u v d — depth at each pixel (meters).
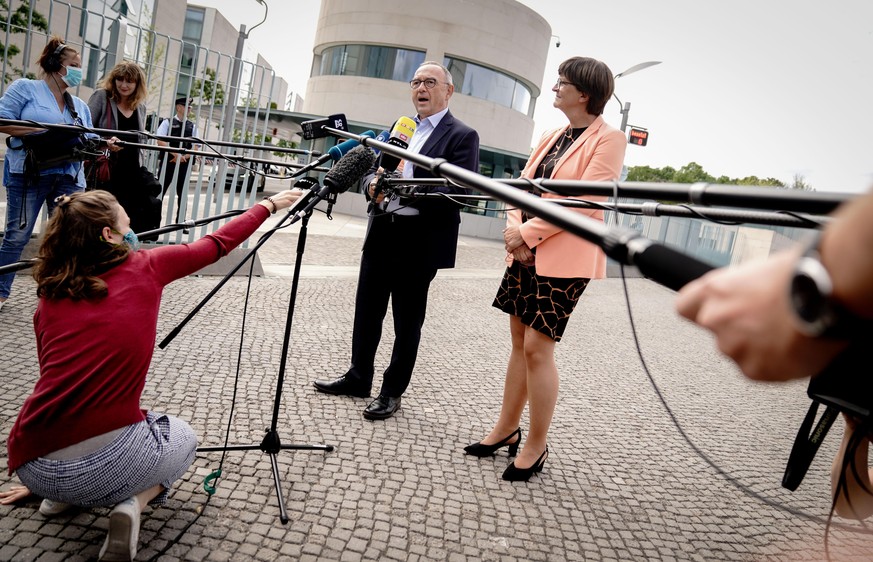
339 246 10.64
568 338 6.57
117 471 1.90
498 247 16.88
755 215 1.36
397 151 1.66
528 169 3.26
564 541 2.60
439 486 2.91
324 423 3.41
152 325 2.00
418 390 4.20
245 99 7.47
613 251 0.71
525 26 23.89
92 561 2.04
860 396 0.85
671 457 3.69
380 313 3.81
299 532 2.38
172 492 2.52
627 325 7.82
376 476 2.91
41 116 4.18
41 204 4.43
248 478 2.71
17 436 1.90
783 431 4.50
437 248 3.53
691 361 6.38
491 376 4.76
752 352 0.52
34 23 10.28
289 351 4.52
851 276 0.44
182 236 6.59
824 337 0.47
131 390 1.97
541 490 3.02
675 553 2.62
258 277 6.89
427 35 22.58
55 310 1.91
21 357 3.61
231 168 7.57
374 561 2.28
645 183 1.15
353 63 23.70
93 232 1.91
